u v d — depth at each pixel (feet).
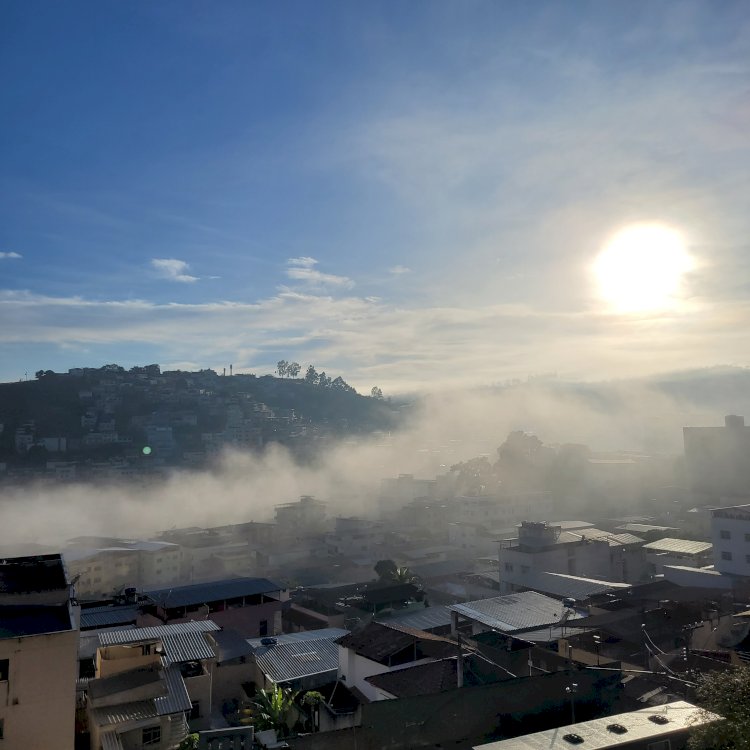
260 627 170.09
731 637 111.86
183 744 89.04
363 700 111.14
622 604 141.38
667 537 271.90
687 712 74.13
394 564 256.32
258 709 110.63
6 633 80.74
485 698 87.61
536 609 122.31
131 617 157.99
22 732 77.05
